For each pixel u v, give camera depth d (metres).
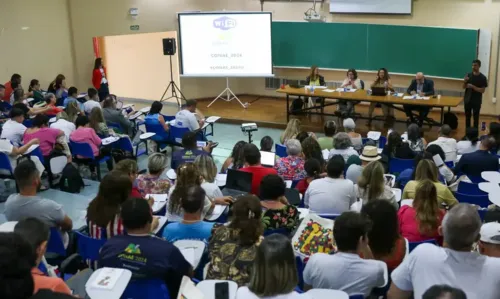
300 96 10.64
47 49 10.72
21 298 1.55
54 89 10.03
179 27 11.19
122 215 2.83
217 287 2.47
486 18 10.09
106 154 7.00
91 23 11.08
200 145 6.69
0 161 5.92
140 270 2.73
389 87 9.80
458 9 10.28
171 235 3.30
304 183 5.04
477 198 4.70
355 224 2.61
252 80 12.52
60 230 3.84
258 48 11.17
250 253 2.78
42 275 2.26
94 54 11.30
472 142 6.62
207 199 4.04
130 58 12.26
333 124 6.92
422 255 2.31
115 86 12.34
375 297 2.67
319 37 11.48
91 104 8.47
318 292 2.39
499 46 10.09
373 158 5.65
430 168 4.44
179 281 2.81
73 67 11.20
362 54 11.23
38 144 6.26
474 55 10.23
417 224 3.56
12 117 6.71
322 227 3.36
